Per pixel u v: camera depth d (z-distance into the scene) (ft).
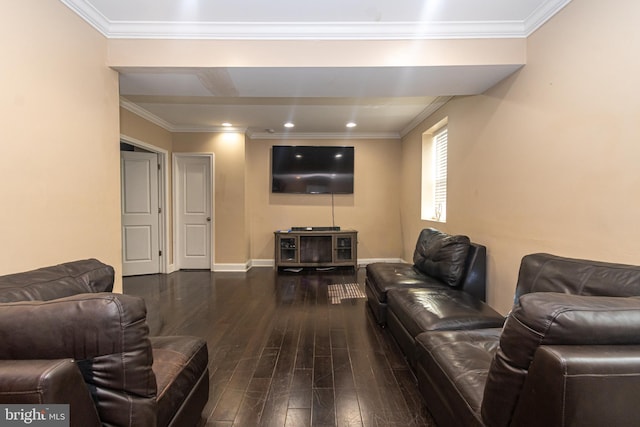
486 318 6.41
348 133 18.37
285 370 7.06
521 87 7.54
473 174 9.84
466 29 7.46
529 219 7.25
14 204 5.20
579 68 5.84
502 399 3.11
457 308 6.88
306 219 18.69
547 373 2.57
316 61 7.63
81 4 6.55
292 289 13.74
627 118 4.94
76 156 6.55
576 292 4.79
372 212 18.79
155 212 16.48
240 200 17.22
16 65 5.23
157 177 16.44
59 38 6.10
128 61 7.56
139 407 3.13
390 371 7.01
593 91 5.54
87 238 6.87
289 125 16.51
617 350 2.60
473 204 9.82
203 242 17.56
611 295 4.33
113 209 7.75
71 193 6.42
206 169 17.35
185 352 4.93
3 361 2.69
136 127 13.73
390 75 8.11
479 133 9.50
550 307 2.74
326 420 5.43
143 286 14.19
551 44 6.57
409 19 7.32
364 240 18.81
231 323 9.86
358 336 8.87
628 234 4.93
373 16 7.21
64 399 2.50
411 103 12.71
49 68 5.88
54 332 2.84
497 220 8.54
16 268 5.22
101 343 2.94
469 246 9.22
